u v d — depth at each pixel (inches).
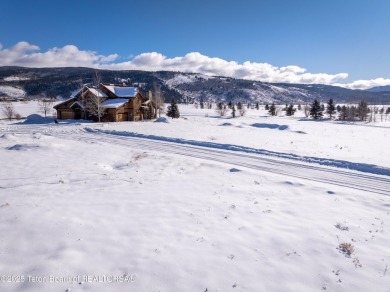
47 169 648.4
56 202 443.2
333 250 335.9
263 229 384.2
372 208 479.2
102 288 251.0
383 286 273.4
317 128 2063.2
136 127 1596.9
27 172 617.0
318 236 369.1
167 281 266.5
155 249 320.5
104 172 648.4
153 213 421.7
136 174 643.5
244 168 741.9
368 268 302.4
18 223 360.2
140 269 281.6
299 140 1269.7
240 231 375.9
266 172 708.0
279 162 820.6
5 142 981.8
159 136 1223.5
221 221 404.2
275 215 433.7
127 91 2233.0
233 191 543.5
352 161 802.8
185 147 1027.3
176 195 507.5
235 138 1261.1
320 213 448.1
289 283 274.4
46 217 383.2
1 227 347.9
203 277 275.9
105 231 355.9
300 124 2541.8
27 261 281.9
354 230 390.9
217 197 505.0
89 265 283.0
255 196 519.8
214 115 4003.4
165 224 386.0
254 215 430.3
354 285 274.5
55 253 298.0
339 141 1288.1
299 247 340.2
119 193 505.0
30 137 1104.2
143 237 346.3
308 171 727.7
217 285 265.4
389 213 458.3
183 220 402.0
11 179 560.1
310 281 278.8
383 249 342.3
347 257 322.3
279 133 1590.8
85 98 2085.4
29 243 315.3
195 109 5812.0
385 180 657.0
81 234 343.3
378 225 409.7
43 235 334.3
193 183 589.0
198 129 1630.2
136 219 397.4
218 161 823.7
